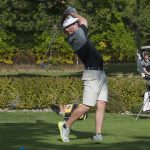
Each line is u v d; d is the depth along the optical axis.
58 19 36.78
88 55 14.93
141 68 25.14
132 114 26.69
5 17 37.69
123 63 68.06
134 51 50.09
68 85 30.00
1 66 70.31
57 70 69.44
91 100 14.98
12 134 16.75
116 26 45.62
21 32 40.19
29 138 15.74
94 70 14.93
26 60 70.06
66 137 14.93
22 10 37.06
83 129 18.67
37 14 37.31
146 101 24.88
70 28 14.92
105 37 48.47
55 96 30.00
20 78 30.28
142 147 14.03
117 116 25.33
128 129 18.83
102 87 15.12
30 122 21.89
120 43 48.81
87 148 13.81
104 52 54.03
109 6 39.50
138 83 28.19
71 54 69.56
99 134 14.87
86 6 37.84
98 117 15.04
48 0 36.38
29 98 29.97
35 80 30.11
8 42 43.53
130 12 41.44
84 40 14.88
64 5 36.56
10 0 36.66
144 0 41.72
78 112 15.02
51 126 19.44
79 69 70.19
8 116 25.39
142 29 43.41
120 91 27.97
